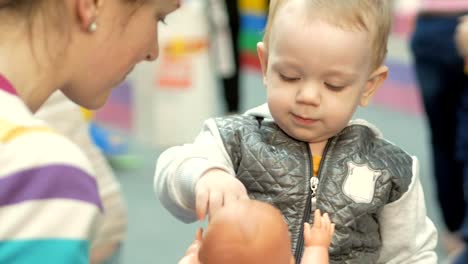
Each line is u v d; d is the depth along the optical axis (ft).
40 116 6.29
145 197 14.14
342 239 4.26
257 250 3.38
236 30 17.48
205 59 17.57
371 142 4.56
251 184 4.32
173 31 17.29
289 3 4.25
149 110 18.01
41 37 3.58
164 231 12.39
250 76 25.76
